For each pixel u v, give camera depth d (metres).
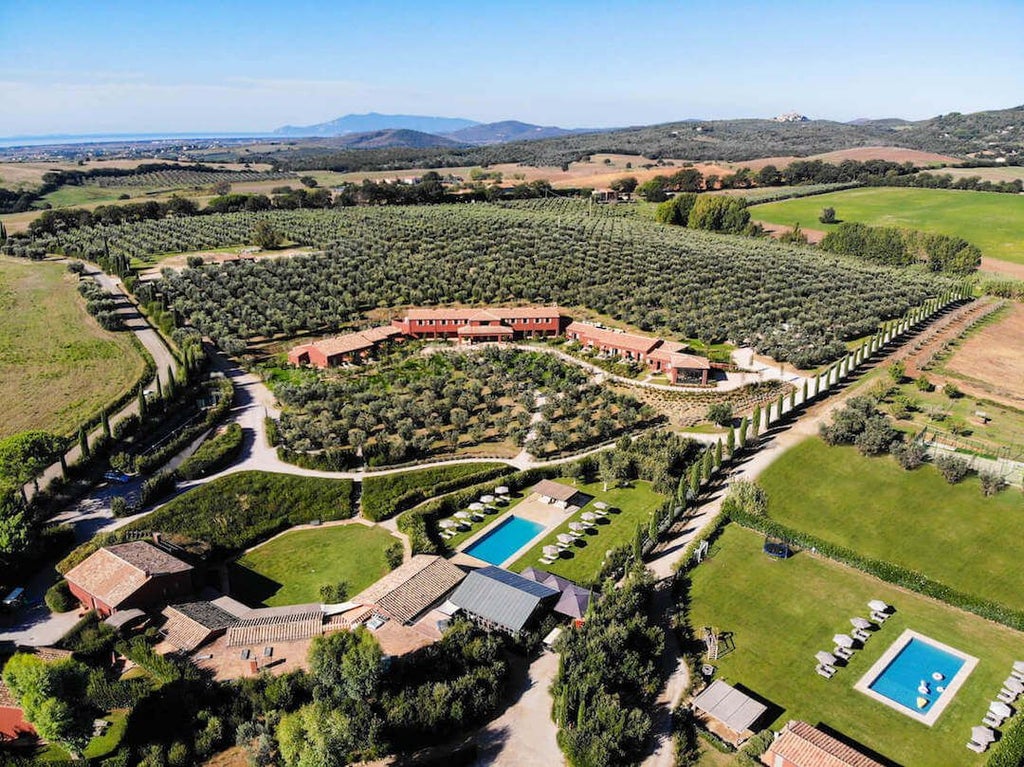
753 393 100.06
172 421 91.50
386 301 136.88
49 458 73.44
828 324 123.88
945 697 49.41
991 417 87.25
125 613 54.62
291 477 78.44
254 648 52.09
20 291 137.38
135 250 169.12
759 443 83.62
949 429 83.19
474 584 58.09
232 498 74.50
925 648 54.16
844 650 53.50
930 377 101.88
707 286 144.75
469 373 107.38
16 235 190.12
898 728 46.94
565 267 155.00
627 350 113.06
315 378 106.75
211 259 158.88
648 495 77.62
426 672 49.59
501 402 99.19
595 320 130.12
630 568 61.31
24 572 61.50
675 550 66.50
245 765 43.03
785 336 118.62
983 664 52.31
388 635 53.09
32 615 57.25
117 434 83.88
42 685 40.88
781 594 59.81
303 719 41.91
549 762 43.81
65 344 112.31
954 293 146.12
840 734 46.53
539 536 69.88
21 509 64.44
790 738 43.50
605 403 97.62
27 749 44.81
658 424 92.75
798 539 65.56
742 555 64.62
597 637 50.69
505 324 125.00
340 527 71.69
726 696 47.97
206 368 108.25
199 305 128.75
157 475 74.81
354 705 44.12
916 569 62.91
